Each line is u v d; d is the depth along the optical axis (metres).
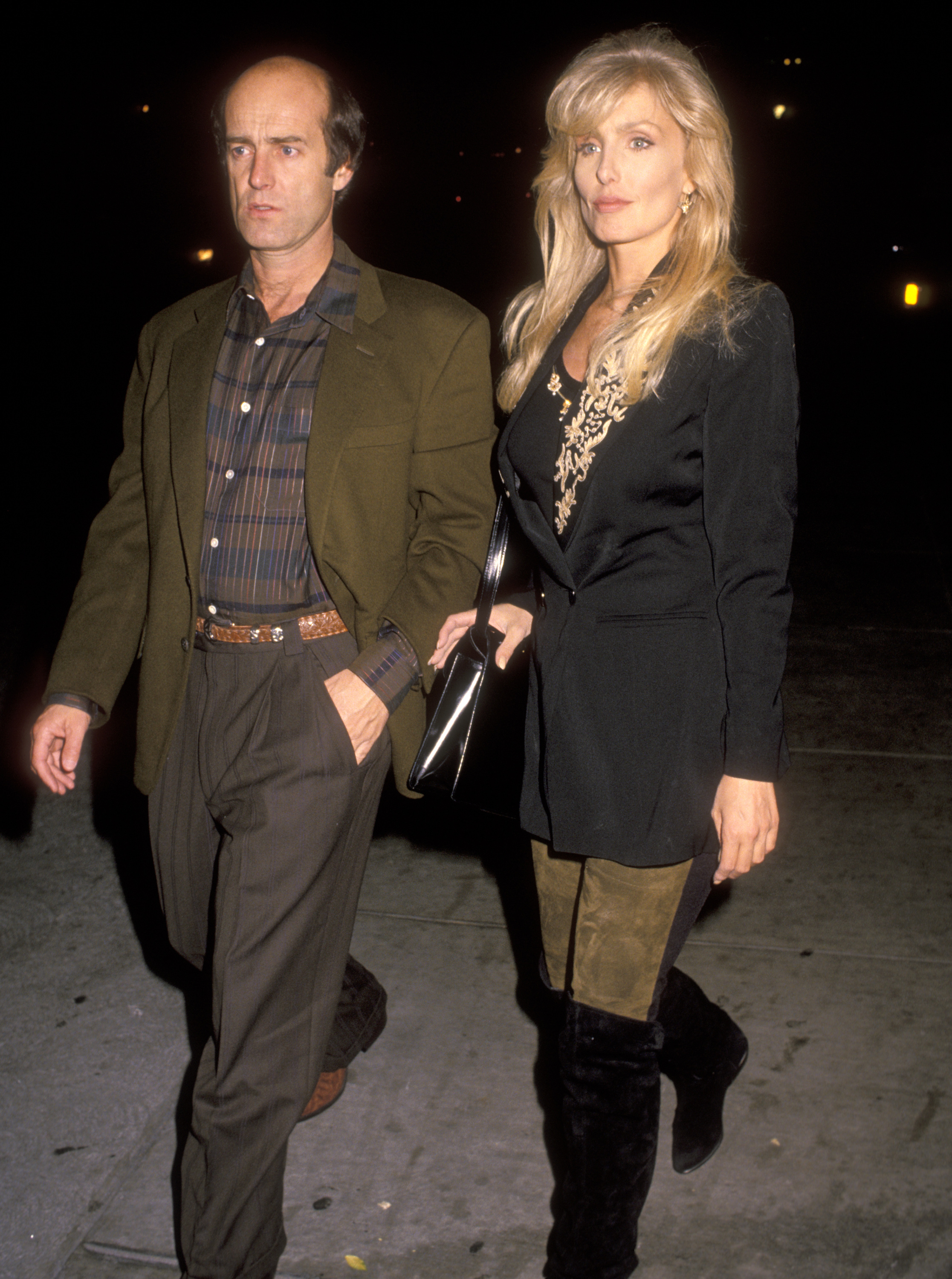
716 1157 2.71
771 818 2.05
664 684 2.12
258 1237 2.25
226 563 2.30
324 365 2.30
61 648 2.48
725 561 2.02
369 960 3.44
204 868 2.49
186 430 2.31
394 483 2.34
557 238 2.34
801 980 3.32
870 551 7.05
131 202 13.66
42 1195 2.67
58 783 2.46
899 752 4.66
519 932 3.56
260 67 2.25
